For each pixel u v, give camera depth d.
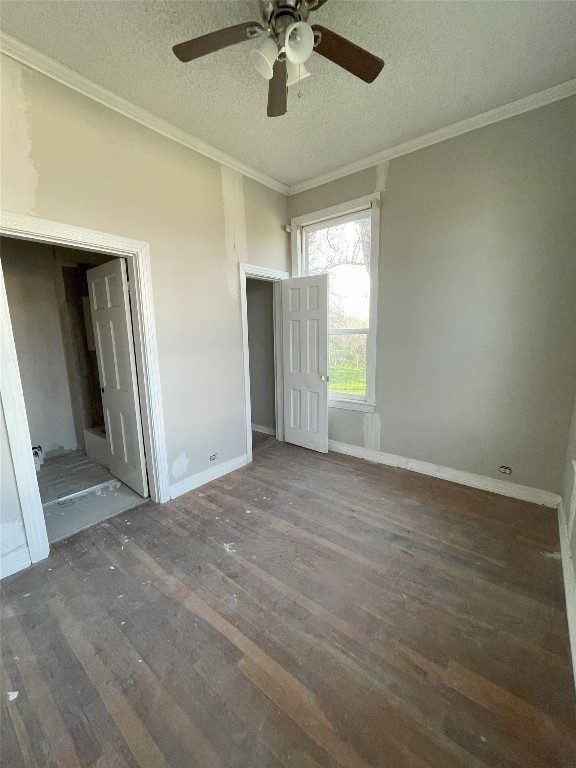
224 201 2.89
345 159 2.95
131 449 2.76
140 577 1.84
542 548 2.03
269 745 1.09
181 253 2.59
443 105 2.27
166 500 2.67
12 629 1.53
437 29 1.66
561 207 2.22
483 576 1.81
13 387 1.83
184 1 1.51
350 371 3.53
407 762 1.04
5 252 3.38
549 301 2.33
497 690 1.24
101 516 2.45
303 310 3.51
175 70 1.89
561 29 1.65
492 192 2.45
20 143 1.77
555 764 1.03
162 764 1.04
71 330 3.63
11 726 1.15
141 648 1.43
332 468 3.23
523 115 2.27
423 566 1.89
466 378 2.74
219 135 2.55
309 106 2.24
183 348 2.68
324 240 3.51
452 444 2.88
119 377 2.71
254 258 3.24
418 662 1.35
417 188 2.76
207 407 2.93
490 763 1.03
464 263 2.63
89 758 1.06
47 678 1.31
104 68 1.87
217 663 1.36
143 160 2.30
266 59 1.38
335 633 1.49
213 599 1.68
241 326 3.16
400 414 3.14
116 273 2.45
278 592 1.72
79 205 2.01
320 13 1.58
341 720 1.16
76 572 1.89
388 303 3.06
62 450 3.85
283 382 3.84
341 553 2.01
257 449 3.77
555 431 2.41
